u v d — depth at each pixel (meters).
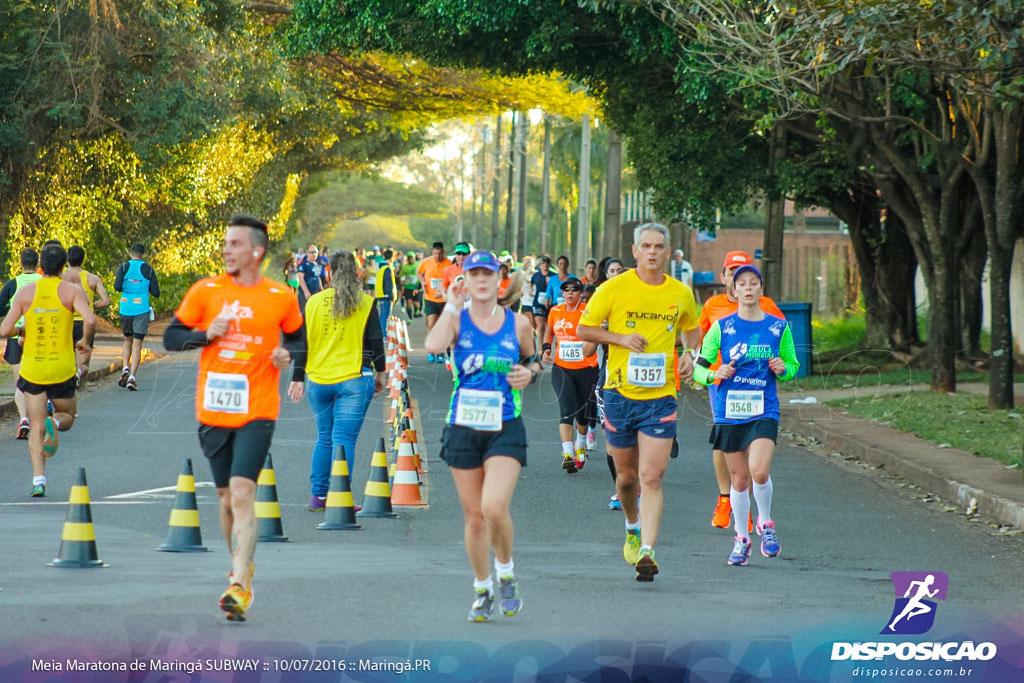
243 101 83.62
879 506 27.53
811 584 19.30
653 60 53.56
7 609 15.72
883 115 49.78
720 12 39.22
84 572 18.23
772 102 49.78
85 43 59.34
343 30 54.62
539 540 22.77
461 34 50.69
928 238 48.19
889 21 31.20
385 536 22.81
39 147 63.06
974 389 49.22
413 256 99.38
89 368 51.75
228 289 15.96
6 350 34.41
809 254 84.50
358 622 15.73
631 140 62.69
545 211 142.75
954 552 22.56
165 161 71.69
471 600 17.23
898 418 39.66
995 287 41.00
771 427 21.00
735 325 21.19
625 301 19.44
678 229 100.44
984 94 35.50
